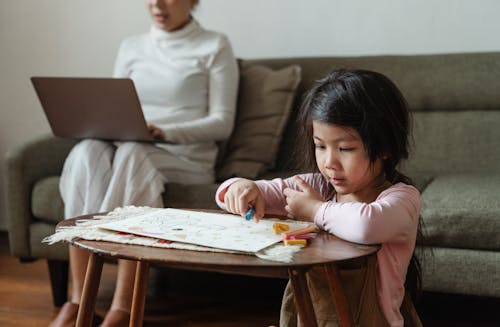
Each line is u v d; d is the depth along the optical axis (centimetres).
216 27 271
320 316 115
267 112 227
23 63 291
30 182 202
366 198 119
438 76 224
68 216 182
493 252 160
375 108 108
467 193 169
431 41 246
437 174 214
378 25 251
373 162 109
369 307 107
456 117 221
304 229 104
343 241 101
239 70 242
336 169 108
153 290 214
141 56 225
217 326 183
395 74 228
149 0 219
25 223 201
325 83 112
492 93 217
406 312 118
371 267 108
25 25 289
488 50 241
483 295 161
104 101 182
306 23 260
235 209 115
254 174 217
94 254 100
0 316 191
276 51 265
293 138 231
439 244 164
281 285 215
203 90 219
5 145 297
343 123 105
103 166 184
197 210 124
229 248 93
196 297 208
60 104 191
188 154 211
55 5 285
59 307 200
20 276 230
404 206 106
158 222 109
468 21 241
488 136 216
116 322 167
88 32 283
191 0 224
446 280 164
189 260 88
